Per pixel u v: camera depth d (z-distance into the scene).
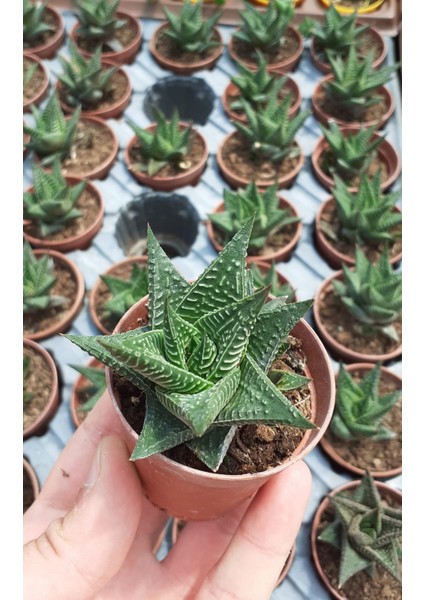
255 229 0.29
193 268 0.31
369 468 0.25
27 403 0.26
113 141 0.34
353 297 0.28
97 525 0.16
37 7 0.38
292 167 0.34
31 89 0.36
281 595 0.23
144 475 0.17
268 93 0.35
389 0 0.40
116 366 0.14
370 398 0.25
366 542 0.22
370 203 0.30
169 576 0.20
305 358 0.17
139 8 0.40
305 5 0.41
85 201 0.32
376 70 0.38
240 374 0.14
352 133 0.35
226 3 0.40
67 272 0.30
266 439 0.15
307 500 0.18
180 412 0.13
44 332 0.28
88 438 0.20
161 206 0.34
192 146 0.34
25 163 0.34
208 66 0.38
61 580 0.15
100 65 0.35
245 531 0.17
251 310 0.14
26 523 0.19
